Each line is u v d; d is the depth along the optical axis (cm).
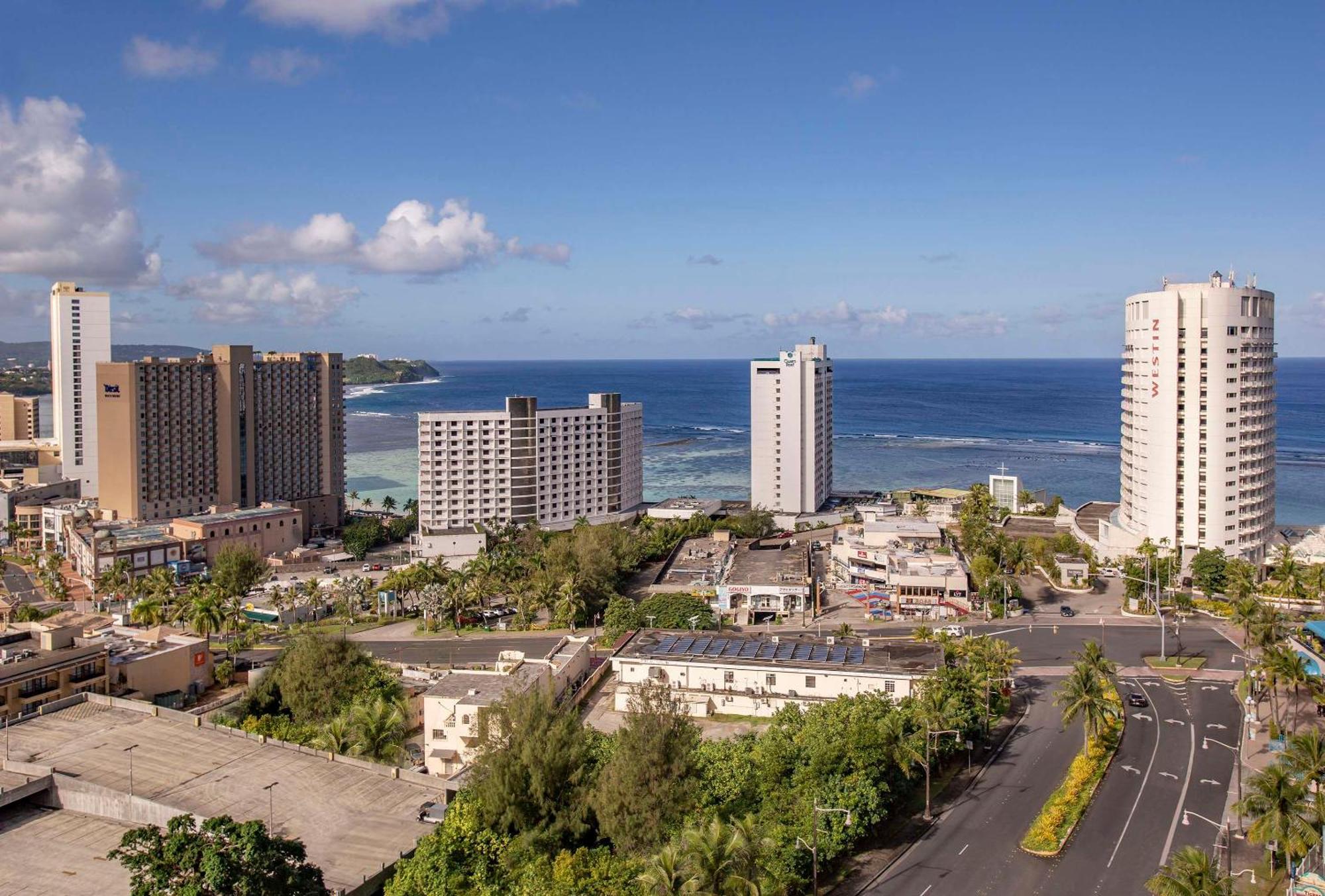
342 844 10044
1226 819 10750
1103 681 13612
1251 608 16212
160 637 16325
